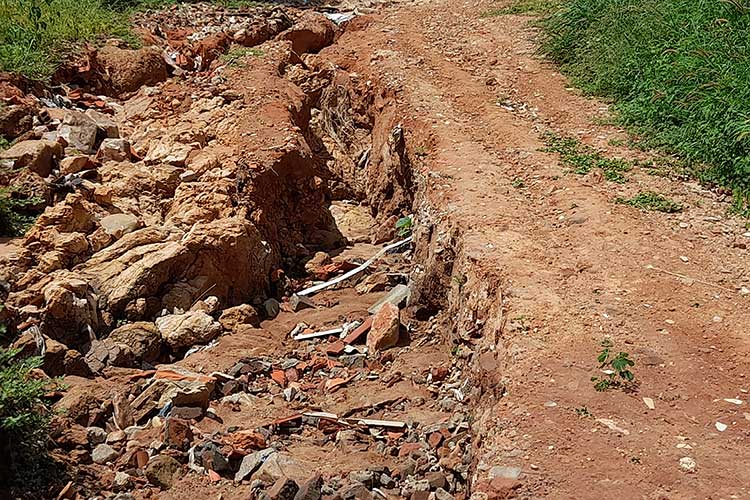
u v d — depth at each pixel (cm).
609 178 571
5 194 547
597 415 389
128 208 588
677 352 423
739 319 444
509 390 404
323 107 815
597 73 709
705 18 669
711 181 565
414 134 674
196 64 796
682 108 613
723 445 377
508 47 816
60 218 542
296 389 495
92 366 492
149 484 421
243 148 651
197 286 549
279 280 596
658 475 363
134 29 819
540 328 436
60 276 510
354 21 941
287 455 434
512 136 639
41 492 407
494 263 489
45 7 773
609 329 435
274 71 788
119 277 529
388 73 780
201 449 439
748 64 606
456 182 582
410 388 491
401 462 436
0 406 400
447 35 873
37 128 626
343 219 717
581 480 361
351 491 410
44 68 691
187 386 472
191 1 958
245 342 532
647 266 480
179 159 635
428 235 579
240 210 602
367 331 544
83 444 434
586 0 790
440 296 543
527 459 370
